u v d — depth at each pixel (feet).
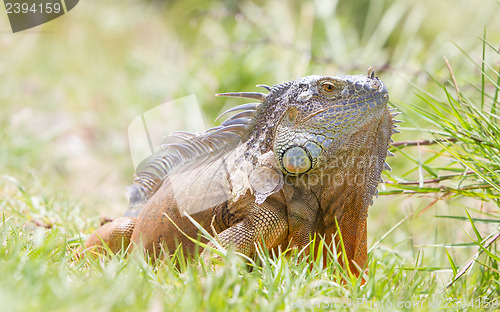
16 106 59.31
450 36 61.36
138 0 85.46
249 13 67.31
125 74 71.56
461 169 29.91
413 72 49.37
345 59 59.98
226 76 59.26
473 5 63.77
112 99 65.62
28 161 49.16
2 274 17.71
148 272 21.06
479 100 38.73
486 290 26.30
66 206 36.52
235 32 66.08
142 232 27.61
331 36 61.46
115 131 59.00
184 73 63.10
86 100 65.36
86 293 16.90
